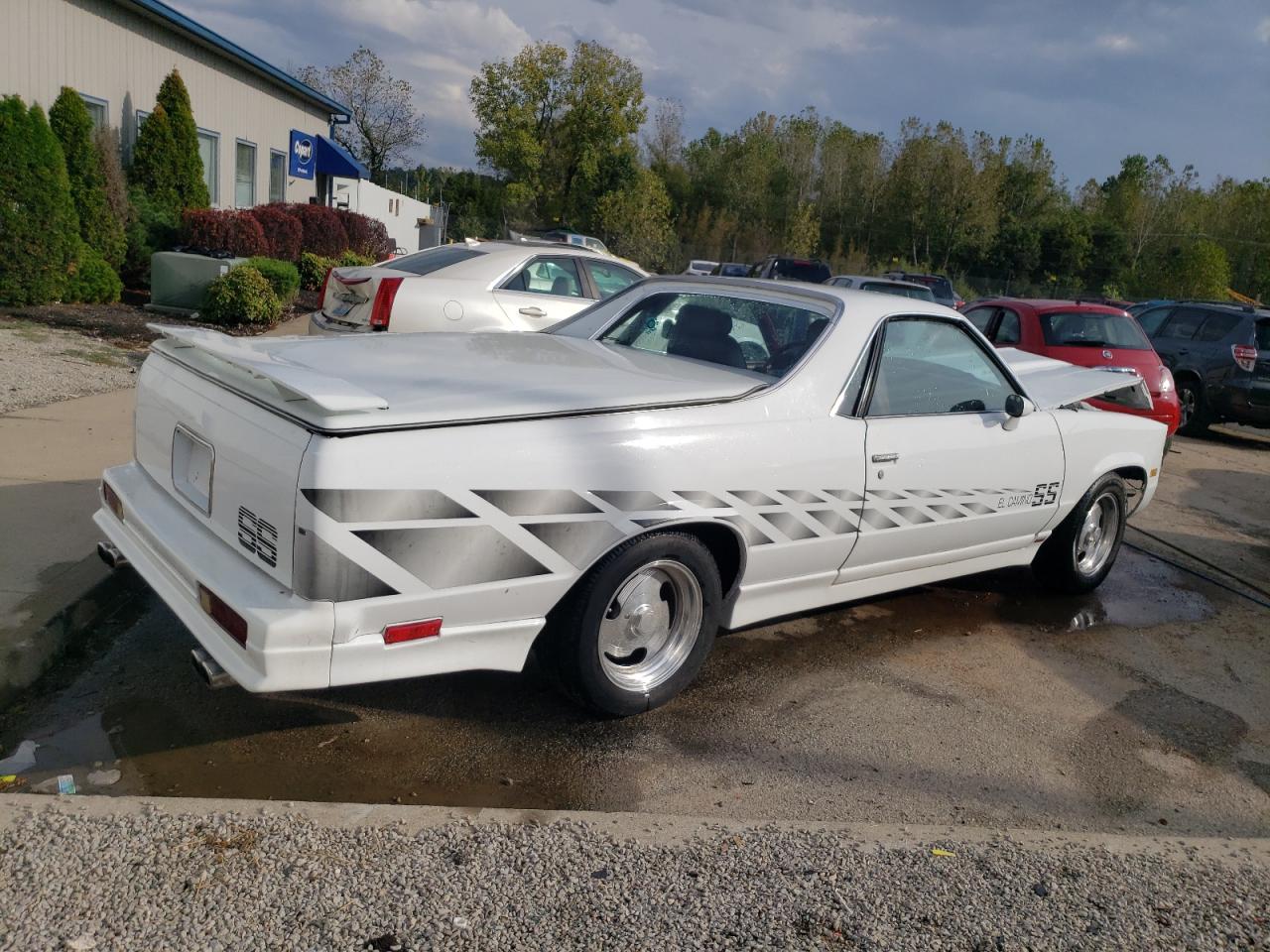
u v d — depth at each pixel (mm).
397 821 2740
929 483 4355
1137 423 5594
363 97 49000
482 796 3203
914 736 3830
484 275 8461
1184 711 4270
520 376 3562
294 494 2801
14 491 5391
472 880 2508
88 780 3133
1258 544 7215
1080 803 3432
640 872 2602
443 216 39844
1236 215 67188
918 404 4383
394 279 8148
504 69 45188
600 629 3482
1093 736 3961
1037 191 68125
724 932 2396
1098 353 9336
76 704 3613
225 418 3146
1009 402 4656
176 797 2871
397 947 2252
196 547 3178
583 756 3498
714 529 3658
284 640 2783
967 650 4781
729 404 3705
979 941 2447
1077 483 5203
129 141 15812
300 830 2654
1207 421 12469
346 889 2432
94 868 2426
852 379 4078
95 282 13117
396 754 3424
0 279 11727
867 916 2502
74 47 14242
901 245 64438
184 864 2469
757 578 3912
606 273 9297
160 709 3611
